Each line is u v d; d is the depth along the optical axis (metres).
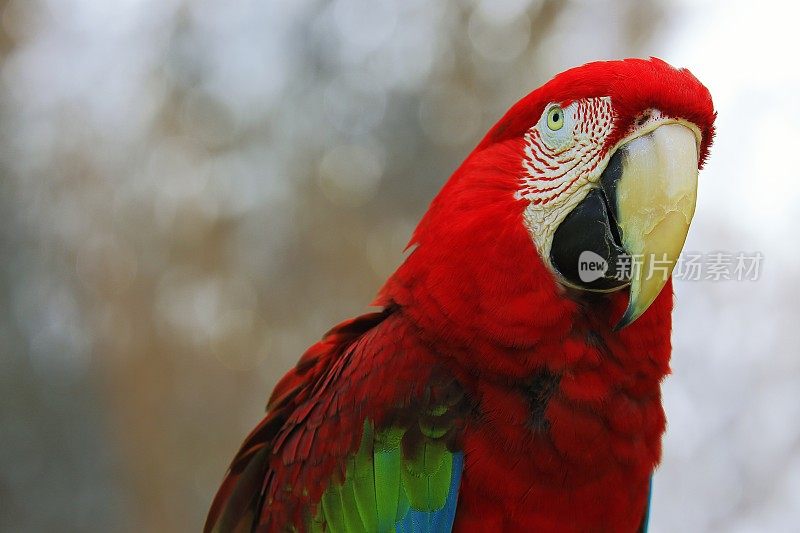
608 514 2.81
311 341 8.14
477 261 2.73
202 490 7.64
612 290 2.73
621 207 2.69
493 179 2.85
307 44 8.53
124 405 7.50
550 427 2.67
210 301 8.16
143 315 7.84
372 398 2.92
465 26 8.41
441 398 2.80
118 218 8.09
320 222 8.28
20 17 8.13
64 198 7.93
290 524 3.12
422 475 2.79
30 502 6.88
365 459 2.91
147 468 7.45
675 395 7.82
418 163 8.27
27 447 6.98
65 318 7.51
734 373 7.71
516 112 2.93
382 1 8.48
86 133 8.22
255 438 3.54
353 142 8.38
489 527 2.75
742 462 7.66
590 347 2.71
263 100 8.53
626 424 2.74
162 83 8.55
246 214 8.34
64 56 8.42
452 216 2.88
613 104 2.72
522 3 8.38
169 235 8.20
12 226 7.46
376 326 3.15
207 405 7.91
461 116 8.30
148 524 7.32
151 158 8.37
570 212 2.76
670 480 7.78
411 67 8.39
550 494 2.70
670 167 2.66
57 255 7.64
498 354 2.70
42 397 7.13
